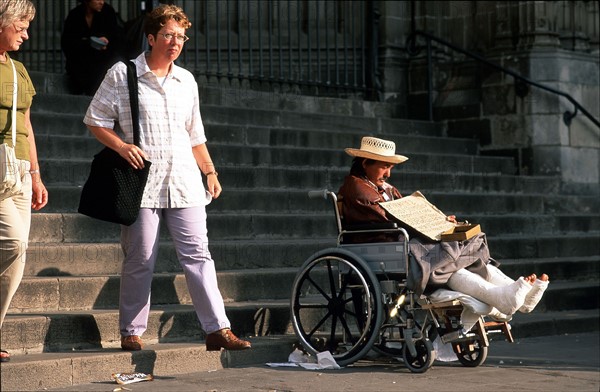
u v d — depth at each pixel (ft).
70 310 34.88
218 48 60.54
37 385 29.58
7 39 28.71
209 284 32.99
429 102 67.92
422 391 30.22
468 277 33.60
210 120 55.21
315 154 55.52
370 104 66.95
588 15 67.92
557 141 63.21
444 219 35.55
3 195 27.71
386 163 35.73
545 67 63.46
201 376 32.45
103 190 31.53
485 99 65.72
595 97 65.77
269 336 37.73
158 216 32.65
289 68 65.05
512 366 35.53
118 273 38.81
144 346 33.63
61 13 64.13
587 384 31.86
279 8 63.31
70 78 55.36
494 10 67.62
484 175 60.03
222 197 47.50
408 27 70.79
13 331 31.35
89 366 30.83
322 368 34.27
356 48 70.64
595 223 61.36
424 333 33.88
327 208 52.19
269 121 58.34
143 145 32.27
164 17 32.35
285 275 41.78
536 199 60.64
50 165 44.09
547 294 48.49
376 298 33.83
